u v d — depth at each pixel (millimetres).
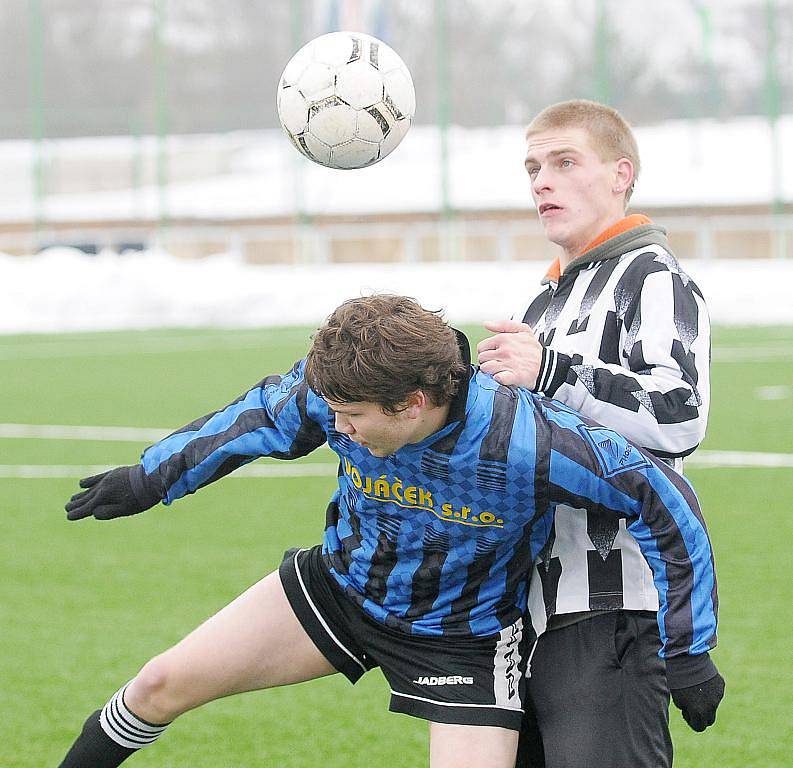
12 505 30656
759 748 15312
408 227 122438
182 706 11125
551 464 9930
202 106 130750
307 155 12703
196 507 30172
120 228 129250
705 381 10750
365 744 15711
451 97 131250
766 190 118688
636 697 10484
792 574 22984
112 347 74938
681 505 9945
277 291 96812
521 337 10492
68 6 133125
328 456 38281
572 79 130000
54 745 15484
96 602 21859
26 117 134125
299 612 11156
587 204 11805
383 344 9430
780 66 123625
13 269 94875
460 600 10594
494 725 10500
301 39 110500
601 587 10641
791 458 35469
